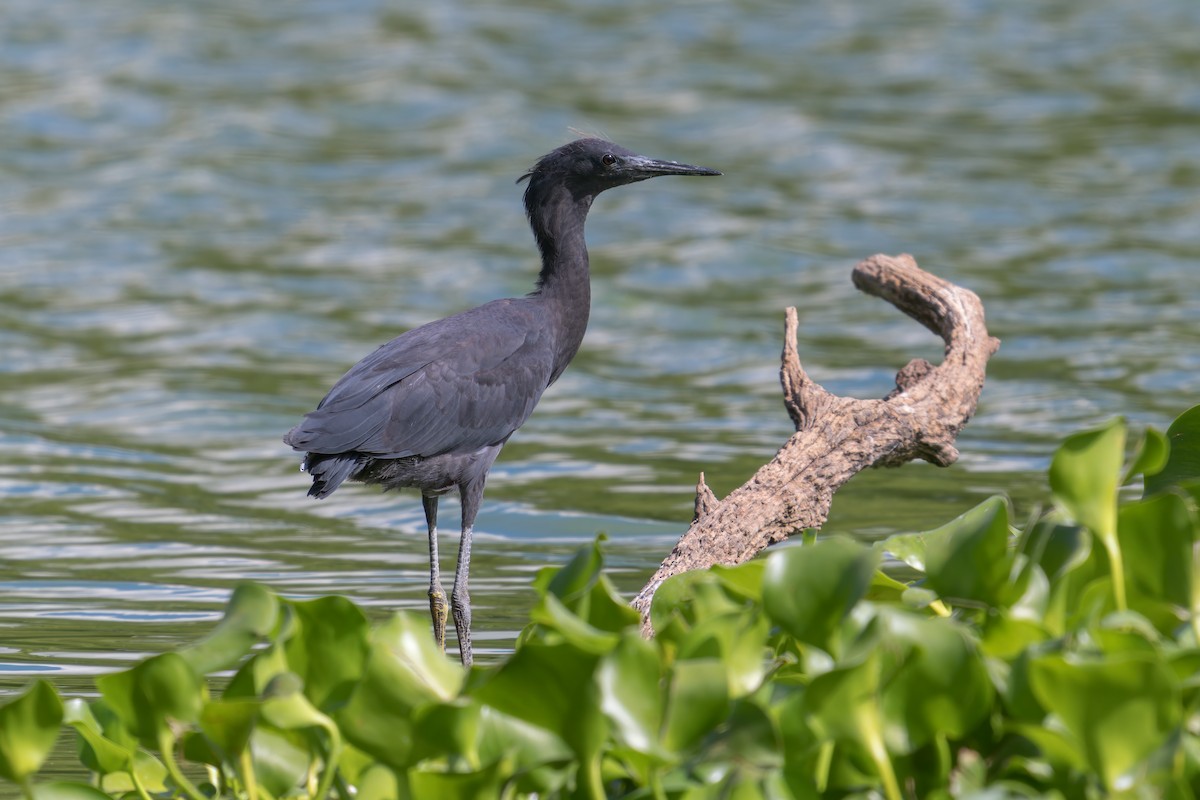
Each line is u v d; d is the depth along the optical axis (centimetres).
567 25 3644
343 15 3662
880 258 1106
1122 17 3741
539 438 1483
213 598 1014
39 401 1598
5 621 956
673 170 1045
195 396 1620
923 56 3425
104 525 1204
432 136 2892
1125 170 2636
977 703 496
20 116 2903
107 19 3550
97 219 2398
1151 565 546
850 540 512
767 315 1969
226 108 2991
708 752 489
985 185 2562
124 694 525
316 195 2567
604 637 496
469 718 491
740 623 521
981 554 538
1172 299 1950
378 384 941
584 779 494
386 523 1229
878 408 945
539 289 1073
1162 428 1436
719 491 1291
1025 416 1512
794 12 3797
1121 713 455
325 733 546
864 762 491
